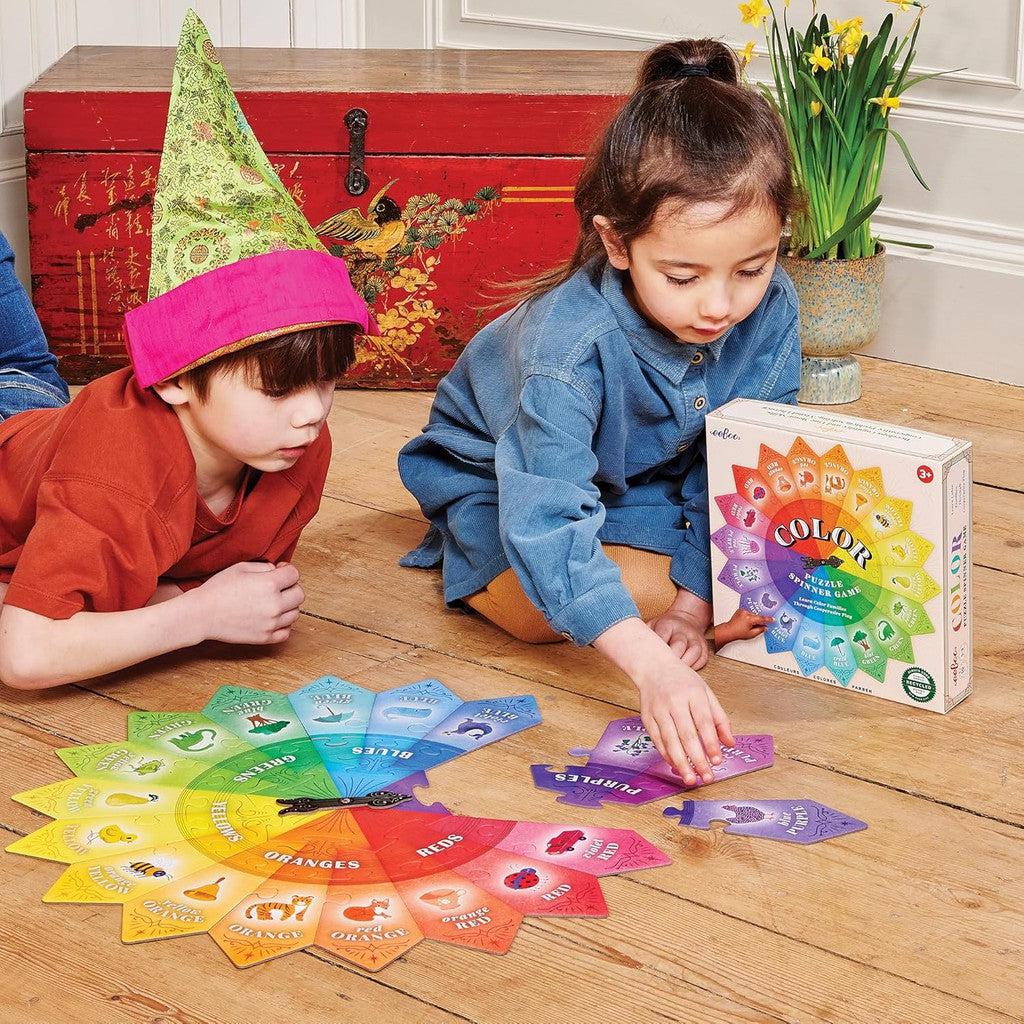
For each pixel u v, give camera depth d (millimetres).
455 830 1025
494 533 1330
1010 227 1971
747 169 1069
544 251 1896
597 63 2088
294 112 1823
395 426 1852
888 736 1169
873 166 1915
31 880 971
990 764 1129
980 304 2010
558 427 1162
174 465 1151
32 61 2139
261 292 1095
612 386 1214
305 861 986
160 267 1127
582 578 1089
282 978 884
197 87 1130
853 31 1821
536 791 1081
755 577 1270
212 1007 862
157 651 1190
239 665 1271
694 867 994
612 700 1226
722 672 1280
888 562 1179
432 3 2480
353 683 1241
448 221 1880
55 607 1136
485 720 1180
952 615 1181
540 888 961
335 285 1135
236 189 1120
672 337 1210
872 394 1976
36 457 1200
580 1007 864
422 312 1924
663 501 1380
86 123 1823
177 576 1302
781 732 1175
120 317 1914
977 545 1528
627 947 914
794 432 1201
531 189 1867
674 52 1195
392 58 2127
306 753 1123
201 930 918
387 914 934
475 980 884
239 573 1249
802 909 954
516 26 2396
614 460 1283
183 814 1040
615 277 1208
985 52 1933
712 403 1312
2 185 2127
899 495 1151
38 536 1135
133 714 1175
